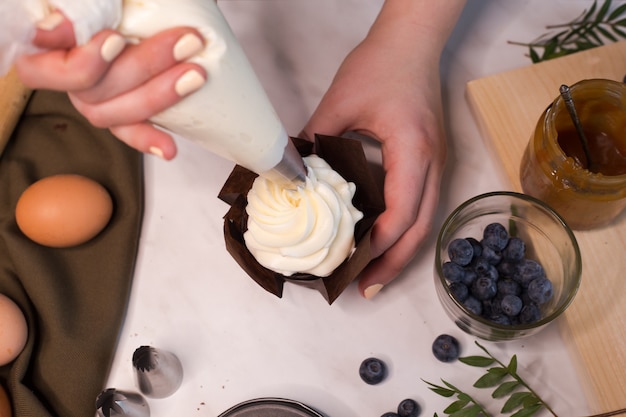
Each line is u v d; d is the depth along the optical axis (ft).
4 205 1.89
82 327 1.79
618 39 1.94
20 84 1.92
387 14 1.83
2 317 1.73
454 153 1.89
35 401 1.72
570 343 1.71
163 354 1.72
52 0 1.02
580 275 1.58
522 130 1.83
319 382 1.76
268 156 1.27
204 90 1.13
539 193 1.71
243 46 2.00
